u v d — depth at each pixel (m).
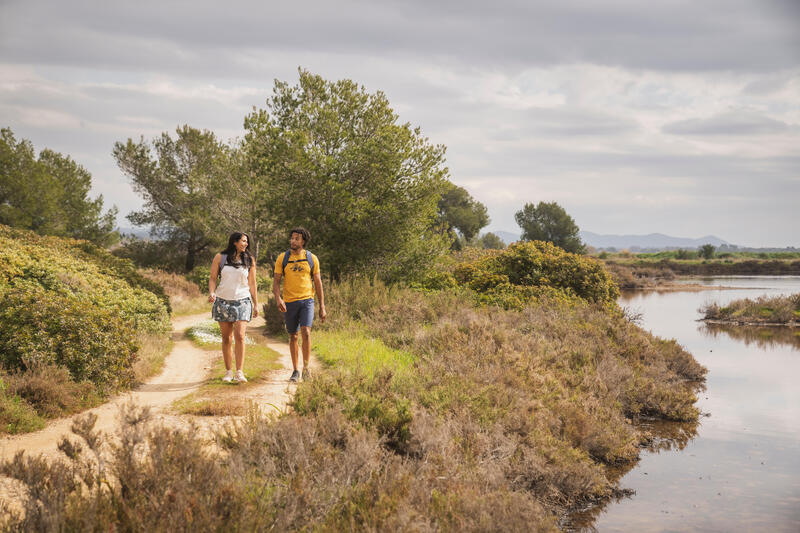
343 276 18.42
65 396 6.11
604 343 13.48
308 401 5.87
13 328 6.93
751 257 107.06
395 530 3.73
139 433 3.85
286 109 19.06
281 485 4.14
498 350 9.99
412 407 6.20
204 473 3.62
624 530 5.67
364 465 4.63
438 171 18.84
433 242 19.53
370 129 19.16
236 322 7.55
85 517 3.14
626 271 62.03
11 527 3.15
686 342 21.22
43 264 10.84
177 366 9.04
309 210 17.94
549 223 91.12
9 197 31.20
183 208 37.38
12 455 4.63
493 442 6.37
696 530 5.67
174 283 26.28
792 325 26.81
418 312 13.99
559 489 6.41
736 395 12.36
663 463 7.88
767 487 6.90
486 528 4.23
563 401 8.41
